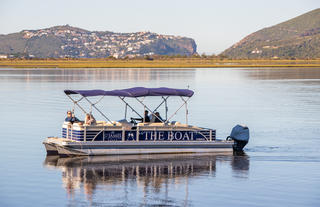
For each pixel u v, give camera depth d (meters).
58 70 170.12
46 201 18.59
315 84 97.25
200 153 27.91
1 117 42.97
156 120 28.94
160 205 18.33
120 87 78.62
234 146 29.12
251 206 18.36
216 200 19.05
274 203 18.73
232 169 24.19
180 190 20.31
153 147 27.33
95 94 27.44
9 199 18.80
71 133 27.06
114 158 26.17
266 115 45.56
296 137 33.66
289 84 97.06
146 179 21.98
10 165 24.39
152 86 81.81
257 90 79.50
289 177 22.67
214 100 60.59
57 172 23.02
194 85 90.31
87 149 26.41
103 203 18.45
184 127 27.72
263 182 21.70
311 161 26.19
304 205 18.53
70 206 18.03
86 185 20.84
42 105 53.19
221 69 196.12
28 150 28.20
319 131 36.16
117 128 26.73
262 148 29.78
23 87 82.00
